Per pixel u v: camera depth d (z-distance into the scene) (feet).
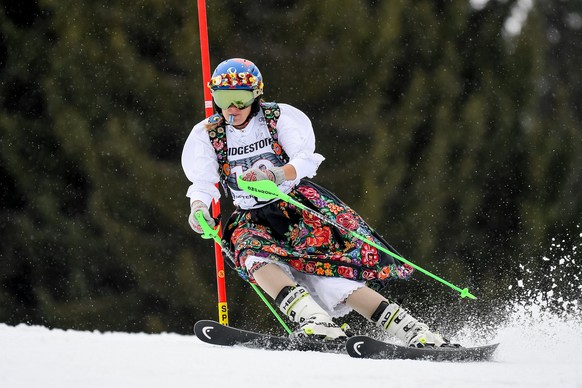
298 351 52.60
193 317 207.72
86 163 213.25
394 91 219.82
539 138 225.35
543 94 229.66
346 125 215.72
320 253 59.36
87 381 39.32
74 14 215.51
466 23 225.35
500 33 226.79
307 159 59.06
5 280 214.48
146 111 213.46
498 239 219.82
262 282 57.77
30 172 215.31
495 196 221.46
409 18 221.46
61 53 215.51
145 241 210.79
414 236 214.90
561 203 223.92
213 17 215.10
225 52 215.51
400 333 56.75
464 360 52.90
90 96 214.28
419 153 218.79
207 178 60.64
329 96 216.74
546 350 59.67
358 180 214.48
